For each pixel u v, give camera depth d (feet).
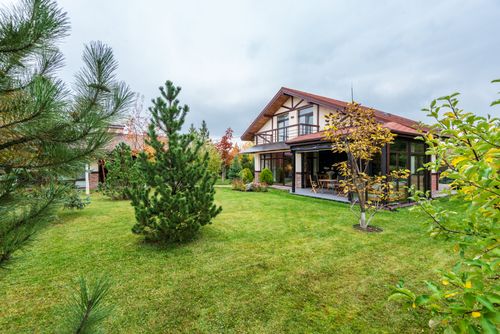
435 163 5.59
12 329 7.16
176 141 14.75
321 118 43.75
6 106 4.11
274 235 16.22
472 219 4.53
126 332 7.04
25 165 4.64
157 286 9.58
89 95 4.80
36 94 3.97
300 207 26.63
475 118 4.40
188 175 14.76
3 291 9.17
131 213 23.39
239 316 7.77
